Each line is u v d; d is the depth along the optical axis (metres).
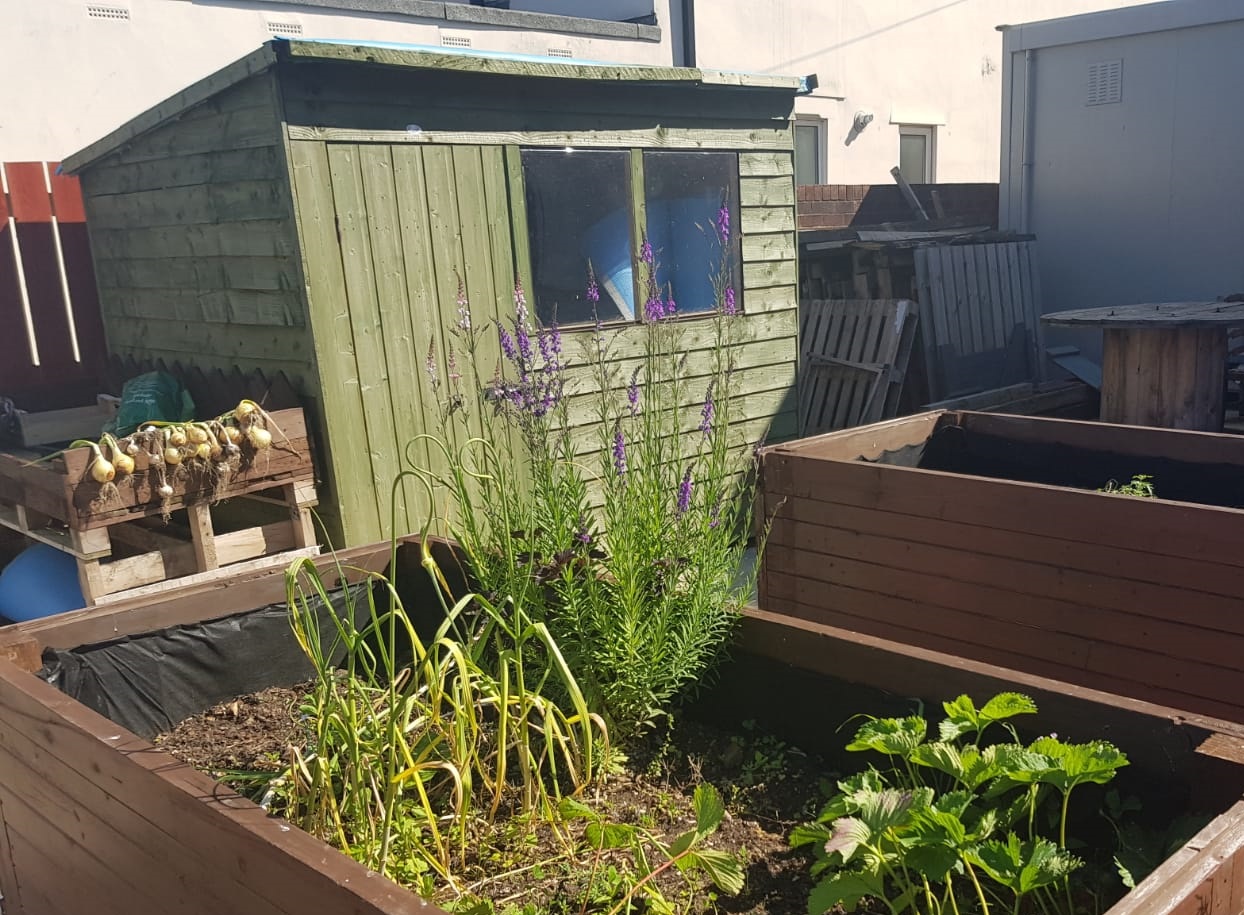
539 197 5.23
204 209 4.85
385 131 4.61
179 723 2.83
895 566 3.76
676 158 5.80
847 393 7.71
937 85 12.28
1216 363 5.97
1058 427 4.45
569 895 2.00
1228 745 1.78
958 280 8.08
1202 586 2.99
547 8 10.34
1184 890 1.36
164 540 4.52
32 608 4.60
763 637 2.51
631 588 2.39
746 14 10.09
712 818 1.99
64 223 5.75
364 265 4.59
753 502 4.21
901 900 1.73
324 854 1.53
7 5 6.11
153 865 1.91
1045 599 3.36
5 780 2.46
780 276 6.38
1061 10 13.86
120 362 5.71
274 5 7.20
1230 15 8.20
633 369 5.55
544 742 2.43
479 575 2.67
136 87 6.68
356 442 4.62
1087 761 1.71
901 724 1.97
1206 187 8.59
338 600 3.12
